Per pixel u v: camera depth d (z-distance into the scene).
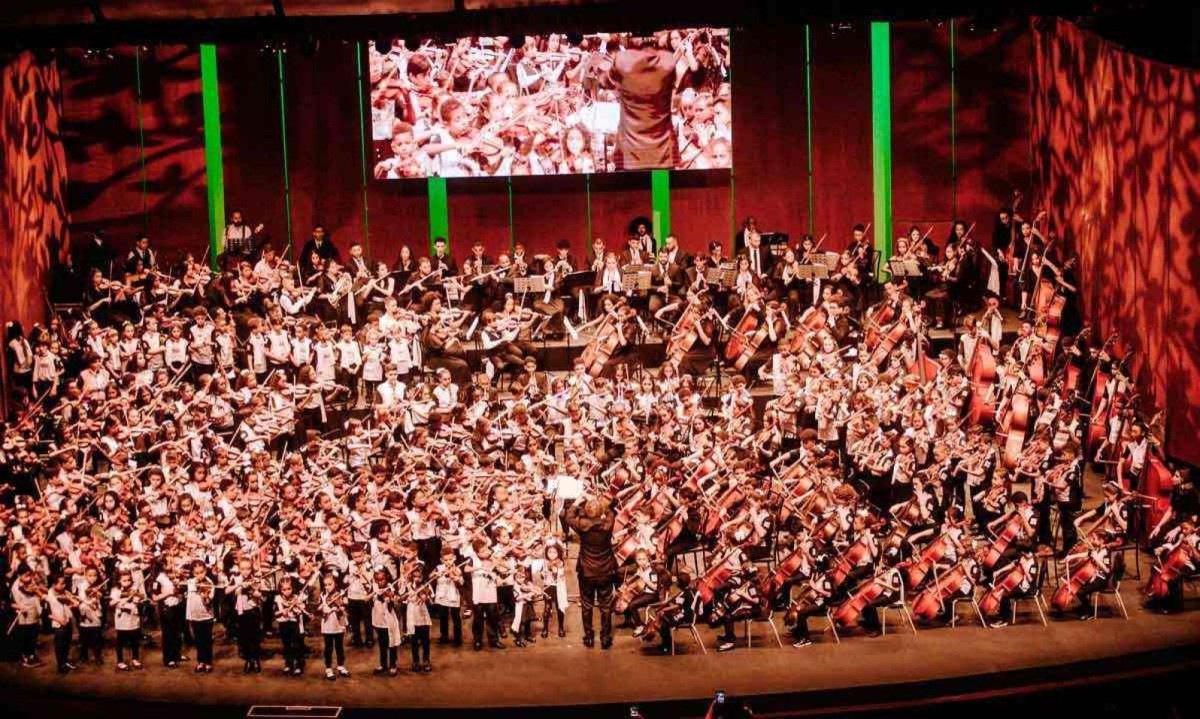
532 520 20.95
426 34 23.06
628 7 22.77
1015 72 30.00
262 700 19.47
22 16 22.75
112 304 27.25
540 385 26.25
